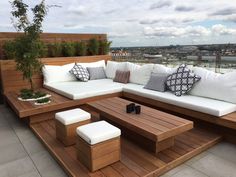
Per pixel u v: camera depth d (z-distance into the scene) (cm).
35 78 494
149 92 376
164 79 385
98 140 205
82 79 503
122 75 486
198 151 252
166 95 352
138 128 231
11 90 473
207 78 337
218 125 292
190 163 234
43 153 262
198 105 293
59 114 274
